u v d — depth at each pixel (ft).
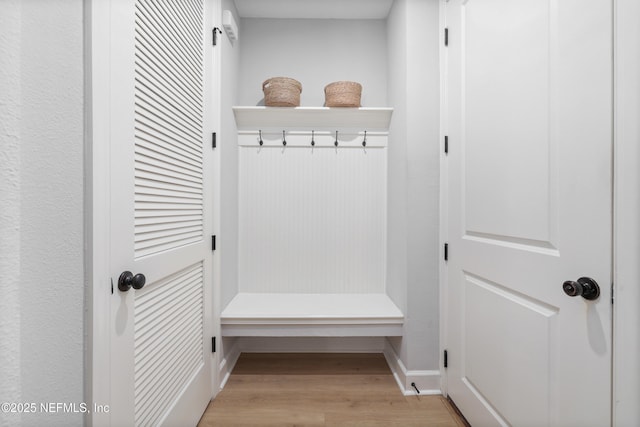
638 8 2.15
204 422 4.46
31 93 1.79
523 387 3.26
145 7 3.01
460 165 4.63
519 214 3.34
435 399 5.04
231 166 6.07
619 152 2.27
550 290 2.91
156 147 3.23
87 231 2.23
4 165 1.65
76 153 2.15
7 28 1.65
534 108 3.11
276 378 5.72
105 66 2.39
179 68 3.79
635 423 2.19
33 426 1.82
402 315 5.42
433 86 5.21
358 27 6.89
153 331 3.18
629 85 2.21
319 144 6.70
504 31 3.59
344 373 5.91
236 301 6.16
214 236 5.06
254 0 6.28
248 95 6.87
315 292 6.77
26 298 1.78
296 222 6.76
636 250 2.18
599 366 2.43
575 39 2.64
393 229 6.18
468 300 4.41
